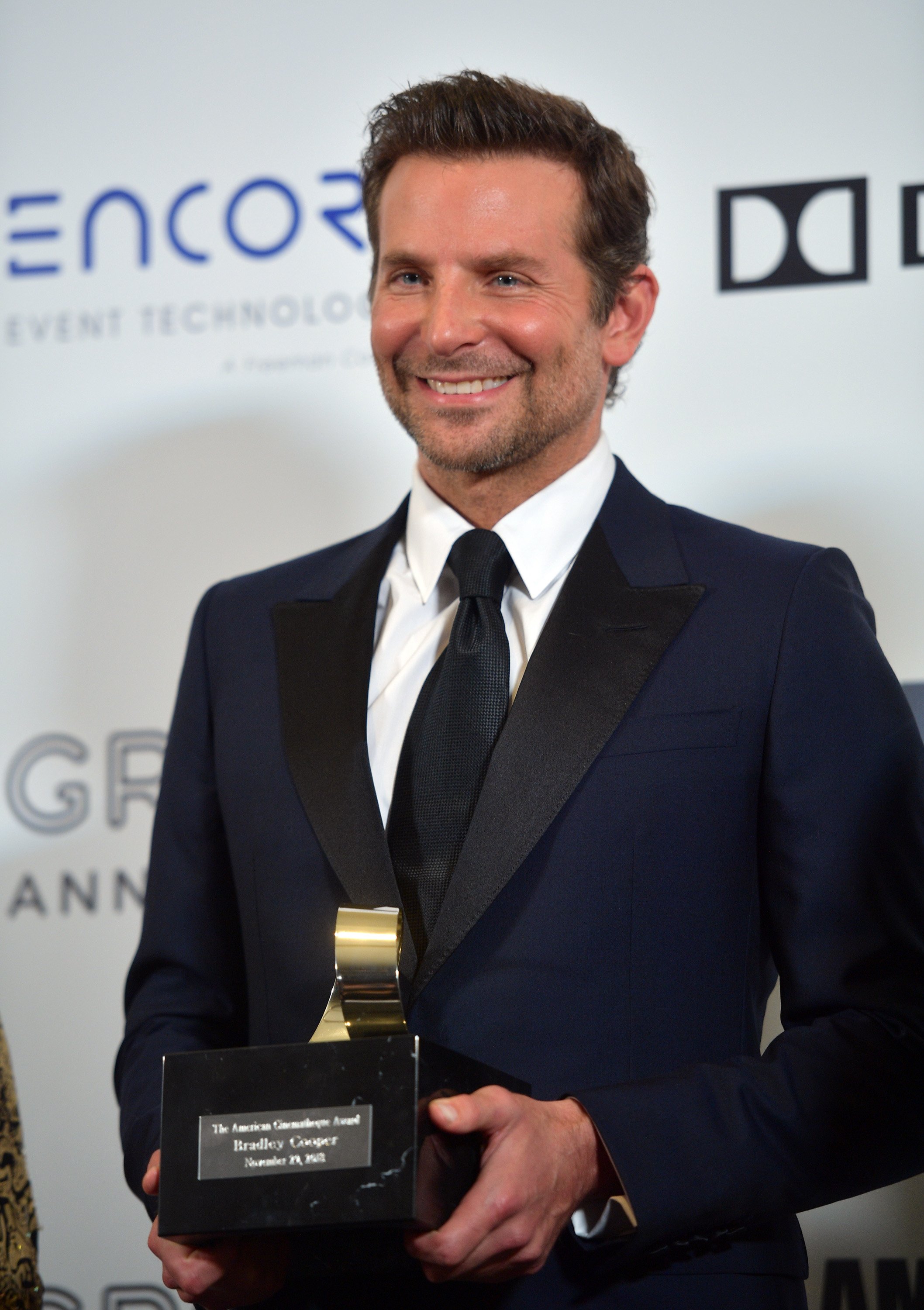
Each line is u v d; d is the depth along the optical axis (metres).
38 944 8.41
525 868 5.12
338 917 4.36
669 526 5.92
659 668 5.38
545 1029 4.97
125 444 8.73
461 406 5.74
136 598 8.61
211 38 8.95
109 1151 8.17
